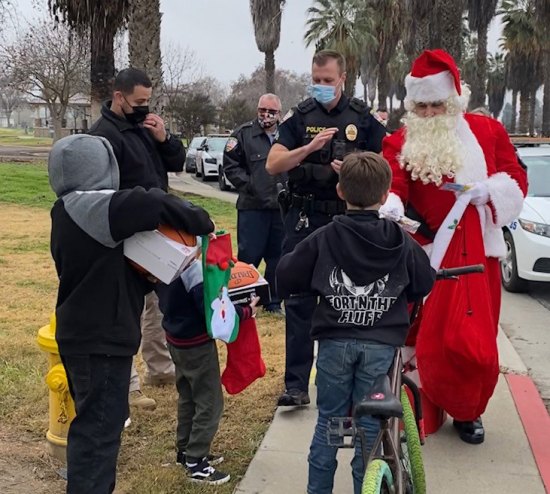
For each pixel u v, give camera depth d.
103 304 2.72
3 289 7.33
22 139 57.19
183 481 3.45
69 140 2.75
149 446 3.84
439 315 3.65
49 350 3.47
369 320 2.83
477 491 3.45
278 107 6.14
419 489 2.87
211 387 3.41
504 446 3.92
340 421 2.72
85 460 2.77
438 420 4.00
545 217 7.75
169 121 45.16
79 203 2.66
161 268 2.72
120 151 3.62
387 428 2.50
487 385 3.74
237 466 3.65
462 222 3.70
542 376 5.29
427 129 3.71
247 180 6.20
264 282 3.58
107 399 2.77
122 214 2.61
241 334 3.52
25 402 4.38
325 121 4.09
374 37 40.00
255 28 31.17
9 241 10.17
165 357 4.59
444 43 21.48
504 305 7.55
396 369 2.84
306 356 4.27
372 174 2.81
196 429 3.43
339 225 2.83
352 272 2.79
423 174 3.68
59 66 35.66
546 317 7.07
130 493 3.34
